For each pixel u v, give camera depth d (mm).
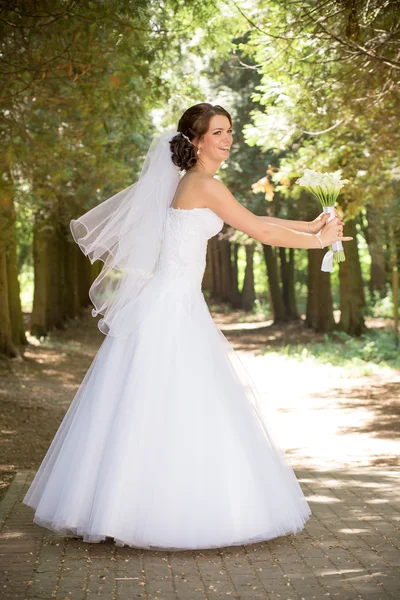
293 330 33688
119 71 10398
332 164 14648
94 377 5156
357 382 18484
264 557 4730
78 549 4848
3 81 10367
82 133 12414
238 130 26500
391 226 23969
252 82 26031
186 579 4332
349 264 28156
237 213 5023
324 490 6797
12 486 6816
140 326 5094
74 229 5332
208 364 5074
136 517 4754
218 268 57656
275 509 4973
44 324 27547
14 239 19062
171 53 13242
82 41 9852
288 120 13773
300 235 5098
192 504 4766
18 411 13727
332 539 5117
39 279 27406
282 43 10750
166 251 5191
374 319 35094
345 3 8852
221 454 4875
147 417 4875
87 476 4910
